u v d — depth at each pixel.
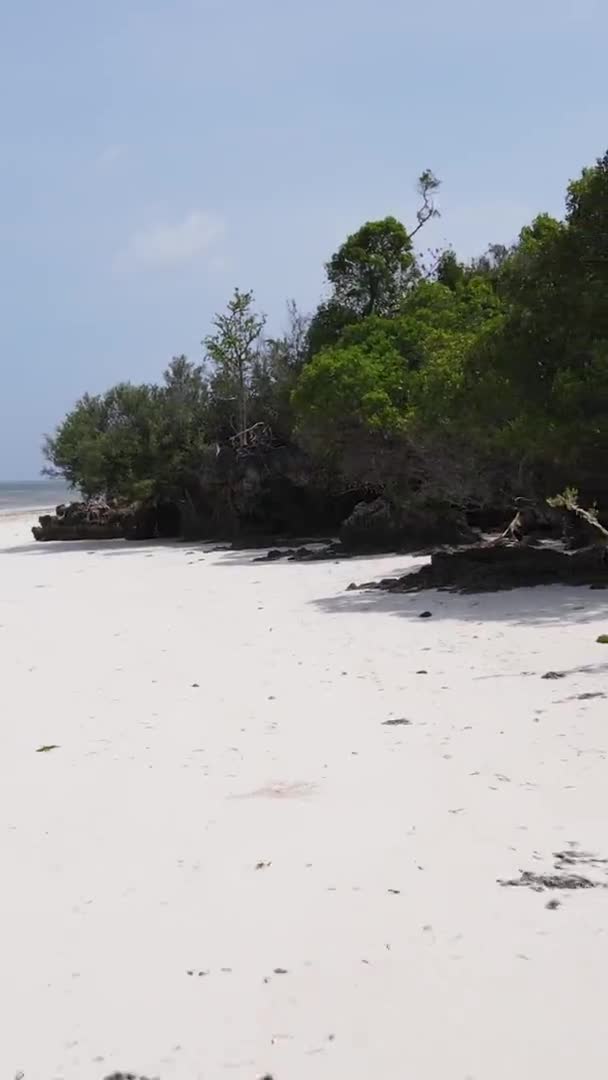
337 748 8.87
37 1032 4.25
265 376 48.62
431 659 13.28
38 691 12.60
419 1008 4.25
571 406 19.88
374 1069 3.82
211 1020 4.24
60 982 4.68
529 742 8.59
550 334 20.56
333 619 18.17
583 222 20.19
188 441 49.62
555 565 21.41
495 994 4.33
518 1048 3.91
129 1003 4.43
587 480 23.28
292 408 39.47
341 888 5.60
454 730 9.23
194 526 48.97
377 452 32.31
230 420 49.69
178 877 5.93
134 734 9.88
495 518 36.16
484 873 5.72
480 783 7.50
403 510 33.16
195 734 9.74
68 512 54.44
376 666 13.06
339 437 33.00
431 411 24.77
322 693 11.48
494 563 22.31
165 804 7.46
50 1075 3.91
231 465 44.62
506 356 21.00
